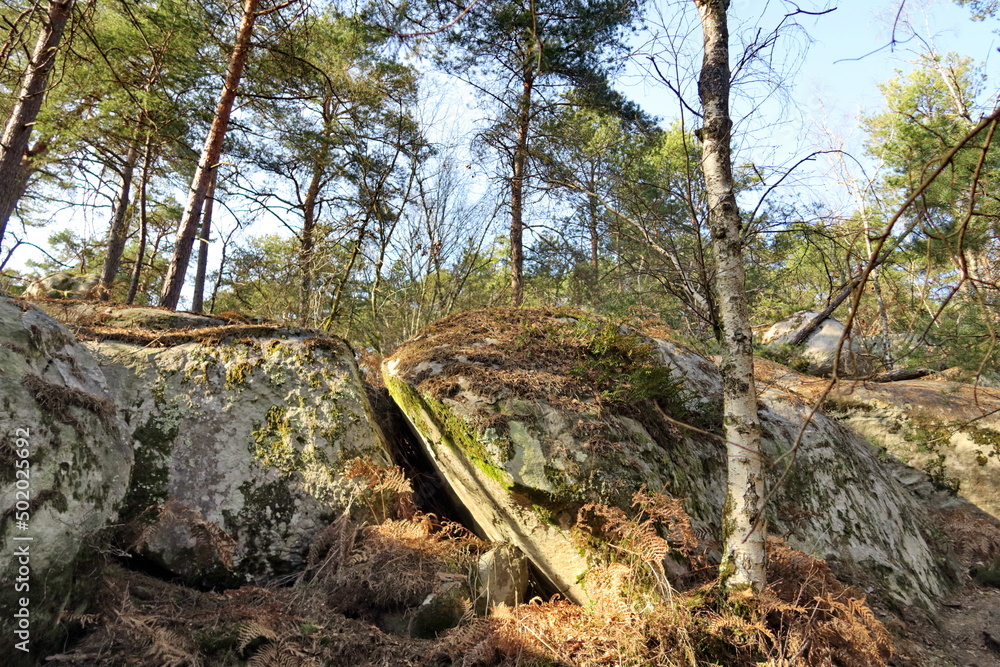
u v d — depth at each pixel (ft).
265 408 13.30
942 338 19.89
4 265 30.01
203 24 35.01
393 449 15.72
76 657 8.39
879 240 6.22
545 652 10.14
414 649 9.96
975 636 14.10
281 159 46.60
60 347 10.71
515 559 12.64
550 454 12.29
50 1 26.37
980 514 21.97
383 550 11.76
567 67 33.53
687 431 15.88
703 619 10.54
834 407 25.21
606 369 14.58
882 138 48.49
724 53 12.56
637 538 11.25
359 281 28.30
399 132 31.14
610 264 41.29
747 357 11.48
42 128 29.30
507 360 14.53
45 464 8.63
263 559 11.75
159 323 14.55
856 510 17.07
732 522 11.08
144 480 11.75
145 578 10.62
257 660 8.88
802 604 11.34
